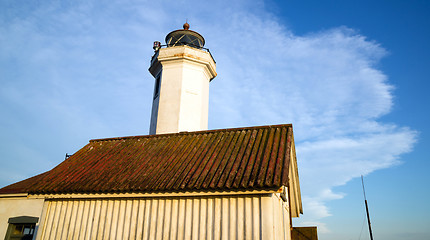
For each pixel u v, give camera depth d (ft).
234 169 27.25
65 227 30.22
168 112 52.39
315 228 46.75
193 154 32.89
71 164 37.17
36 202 38.29
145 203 28.32
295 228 47.39
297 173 39.32
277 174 24.94
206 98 57.57
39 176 43.29
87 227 29.43
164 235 26.50
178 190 26.48
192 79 54.75
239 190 24.99
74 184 31.09
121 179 30.19
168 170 30.17
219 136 35.99
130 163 33.88
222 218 25.23
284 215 32.73
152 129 53.88
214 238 24.88
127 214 28.55
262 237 23.61
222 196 25.89
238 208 25.11
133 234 27.61
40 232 30.73
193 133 38.83
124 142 41.37
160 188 26.81
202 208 26.20
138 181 29.04
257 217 24.36
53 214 31.27
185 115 52.16
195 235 25.53
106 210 29.48
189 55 54.54
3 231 37.60
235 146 32.24
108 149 39.99
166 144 37.50
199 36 61.26
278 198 29.14
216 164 29.09
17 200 39.01
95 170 33.81
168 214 27.14
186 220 26.27
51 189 30.99
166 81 54.49
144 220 27.71
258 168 26.81
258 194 24.94
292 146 34.53
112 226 28.55
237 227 24.57
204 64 55.98
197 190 26.09
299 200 42.65
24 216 37.65
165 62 55.47
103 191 28.91
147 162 33.17
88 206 30.30
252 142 32.35
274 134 33.47
